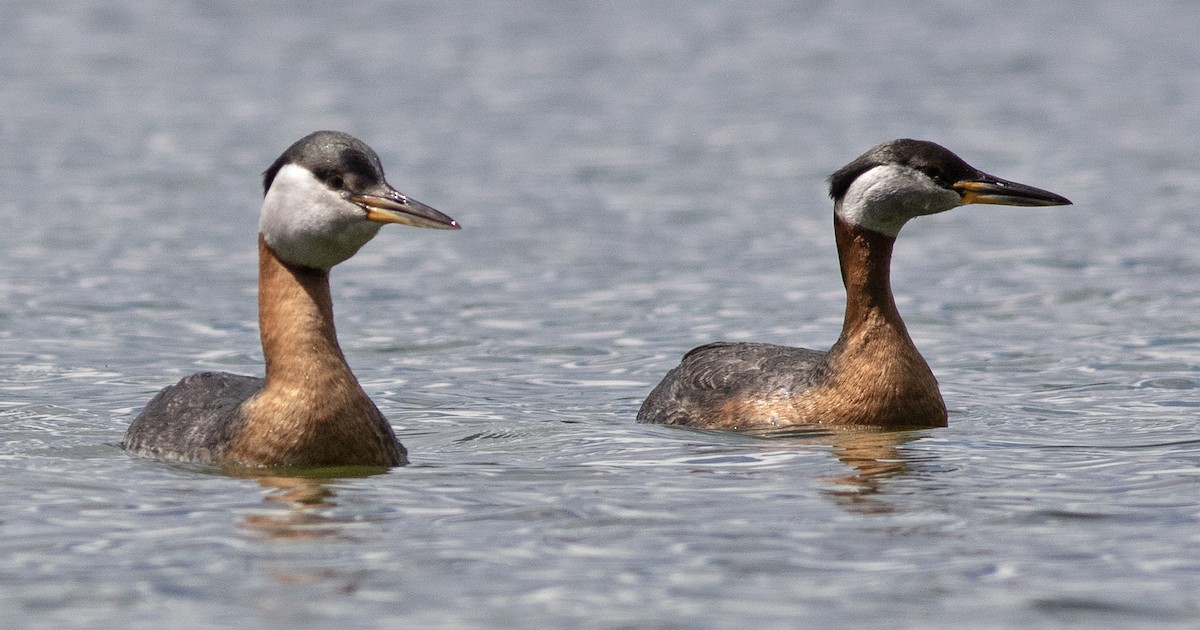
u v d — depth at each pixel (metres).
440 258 23.92
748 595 8.49
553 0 64.94
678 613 8.20
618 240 25.27
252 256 23.59
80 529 9.80
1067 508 10.26
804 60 49.72
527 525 9.88
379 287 21.77
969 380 16.05
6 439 12.93
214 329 18.81
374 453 11.66
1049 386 15.59
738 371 14.30
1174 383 15.48
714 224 26.70
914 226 26.70
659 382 15.77
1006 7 61.78
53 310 19.69
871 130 37.00
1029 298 20.45
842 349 13.73
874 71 47.19
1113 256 23.06
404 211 11.25
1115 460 11.80
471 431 13.54
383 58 50.44
